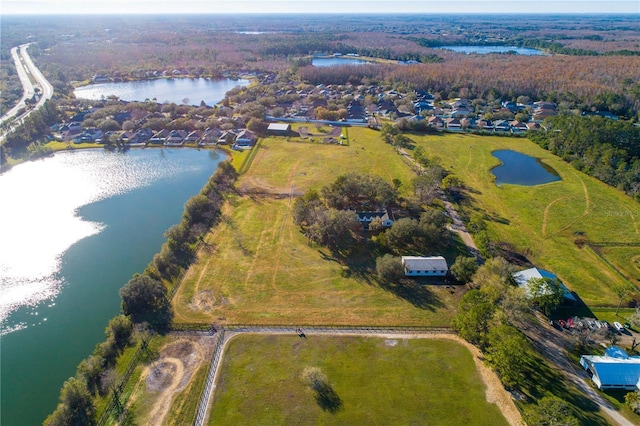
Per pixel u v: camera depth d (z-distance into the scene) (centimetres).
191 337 6344
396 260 7588
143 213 10694
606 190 11669
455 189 11712
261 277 7781
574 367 5775
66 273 8225
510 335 5631
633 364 5500
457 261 7556
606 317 6800
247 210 10431
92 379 5644
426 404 5247
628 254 8625
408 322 6650
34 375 5934
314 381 5409
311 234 8912
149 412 5156
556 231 9525
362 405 5241
